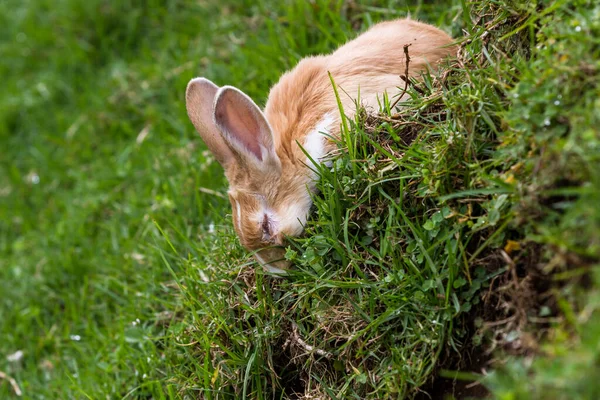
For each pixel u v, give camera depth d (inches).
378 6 268.8
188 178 251.9
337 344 180.9
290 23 271.4
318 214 195.9
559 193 145.9
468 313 166.4
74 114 335.9
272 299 194.1
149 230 250.4
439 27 239.3
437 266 167.9
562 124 150.4
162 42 326.3
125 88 319.3
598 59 150.6
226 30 303.0
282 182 199.8
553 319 147.3
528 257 155.1
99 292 252.4
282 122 207.3
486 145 168.7
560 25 159.6
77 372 227.5
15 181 325.1
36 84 355.3
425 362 165.6
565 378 126.0
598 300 131.1
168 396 202.5
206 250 218.4
